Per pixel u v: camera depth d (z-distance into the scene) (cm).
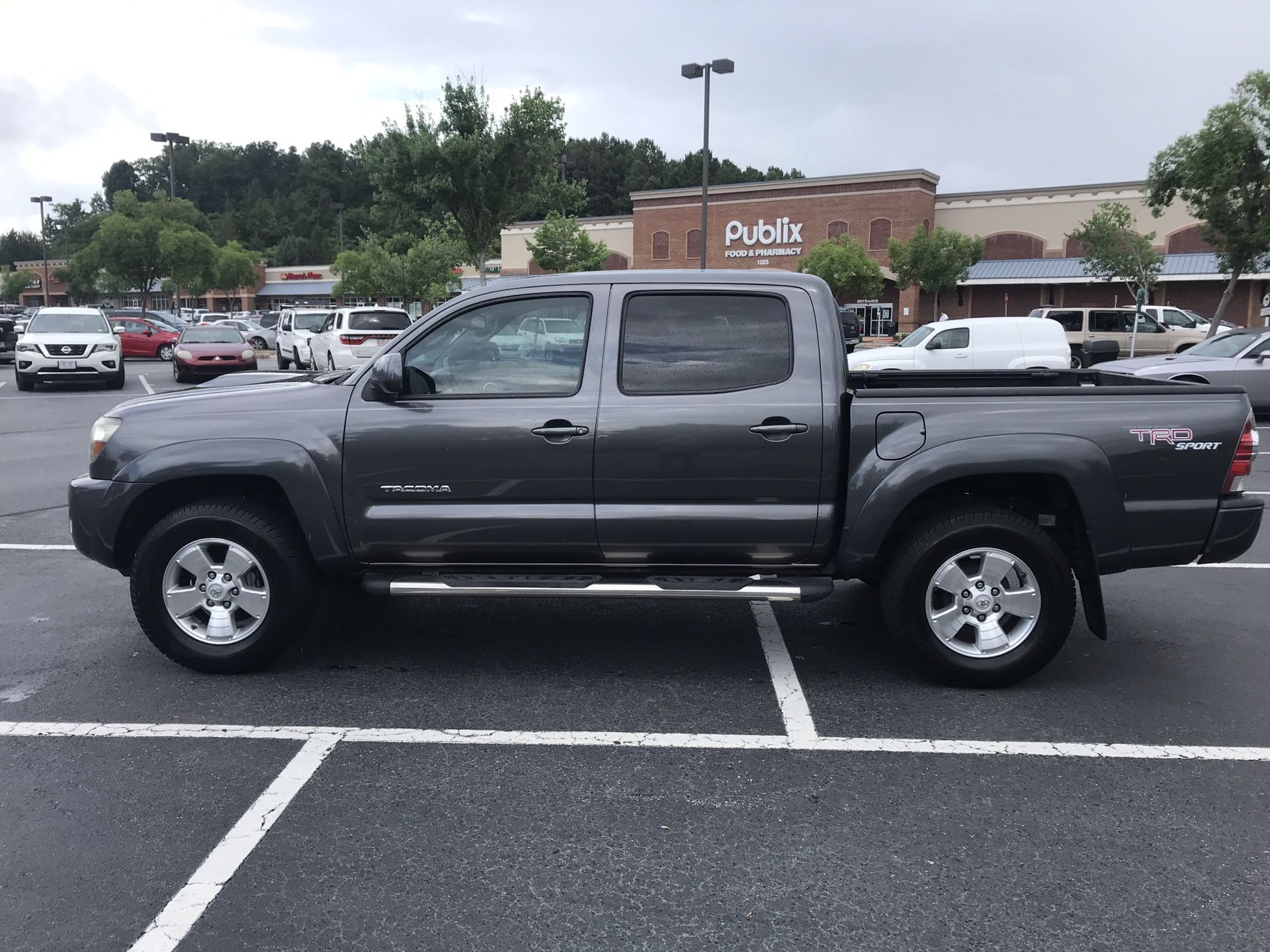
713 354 434
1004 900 283
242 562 451
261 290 8525
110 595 597
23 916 274
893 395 426
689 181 10794
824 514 430
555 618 557
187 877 294
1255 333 1425
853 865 302
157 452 443
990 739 394
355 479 438
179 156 14650
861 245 4225
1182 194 2259
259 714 418
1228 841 316
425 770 366
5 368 2784
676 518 431
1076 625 548
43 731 400
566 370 437
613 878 294
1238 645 513
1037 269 4359
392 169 1941
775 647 508
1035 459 418
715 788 352
